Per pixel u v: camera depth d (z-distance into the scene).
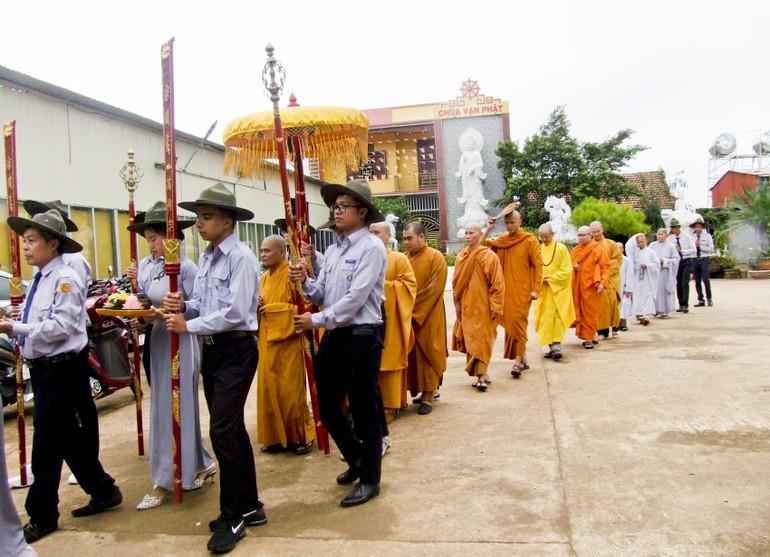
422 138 31.70
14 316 4.54
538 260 7.62
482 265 6.88
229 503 3.62
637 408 5.89
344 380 4.25
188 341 4.39
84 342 4.03
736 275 22.53
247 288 3.80
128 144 12.12
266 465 5.00
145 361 4.62
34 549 3.64
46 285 3.98
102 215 11.39
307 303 5.00
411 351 6.25
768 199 22.64
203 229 3.88
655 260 11.84
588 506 3.86
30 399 6.98
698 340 9.55
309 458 5.14
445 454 4.95
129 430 6.21
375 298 4.21
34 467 3.83
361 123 5.45
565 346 9.72
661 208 32.06
